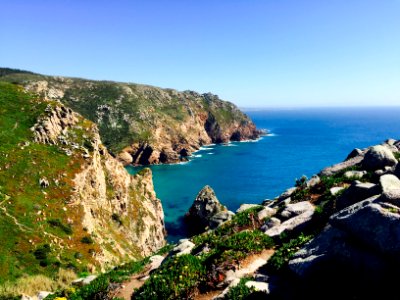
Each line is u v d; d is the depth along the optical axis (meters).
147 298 15.66
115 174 90.12
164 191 131.25
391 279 10.52
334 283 11.73
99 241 62.59
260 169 160.38
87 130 91.44
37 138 76.88
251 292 12.98
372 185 16.88
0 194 57.09
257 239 18.30
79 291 21.20
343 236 12.73
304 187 26.83
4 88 92.88
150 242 85.12
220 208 89.25
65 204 64.06
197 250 22.34
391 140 35.62
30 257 48.38
